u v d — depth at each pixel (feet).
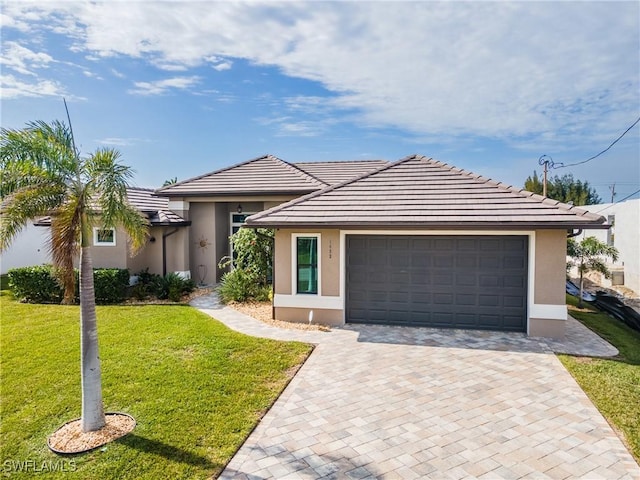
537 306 37.45
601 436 20.70
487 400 24.76
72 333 38.65
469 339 36.78
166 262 61.41
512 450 19.51
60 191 21.18
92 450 19.40
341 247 41.39
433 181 44.62
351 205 42.11
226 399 24.66
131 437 20.47
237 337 36.76
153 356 31.83
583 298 60.90
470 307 39.93
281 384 26.94
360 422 22.20
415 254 40.83
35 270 53.72
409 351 33.60
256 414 22.90
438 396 25.32
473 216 37.40
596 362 30.94
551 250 36.86
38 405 24.20
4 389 26.35
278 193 57.93
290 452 19.36
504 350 33.76
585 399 24.77
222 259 60.75
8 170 19.58
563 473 17.74
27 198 20.40
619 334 39.58
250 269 53.57
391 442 20.24
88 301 21.12
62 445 19.84
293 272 42.78
